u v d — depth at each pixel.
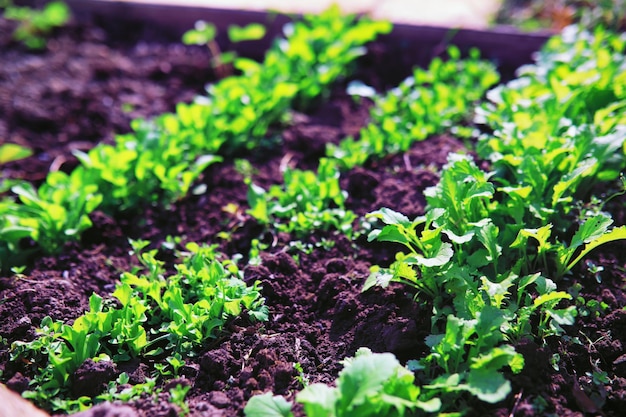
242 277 0.80
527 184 0.80
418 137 0.96
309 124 1.04
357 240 0.85
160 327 0.77
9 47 1.22
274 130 1.03
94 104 1.11
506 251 0.78
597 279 0.77
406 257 0.73
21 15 1.27
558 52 1.03
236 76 1.16
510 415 0.68
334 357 0.75
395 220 0.74
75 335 0.73
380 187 0.90
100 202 0.91
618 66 0.95
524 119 0.86
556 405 0.69
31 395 0.71
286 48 1.10
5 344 0.76
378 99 1.04
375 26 1.09
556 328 0.73
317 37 1.10
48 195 0.90
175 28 1.24
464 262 0.77
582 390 0.70
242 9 1.20
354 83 1.07
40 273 0.84
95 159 0.92
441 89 1.00
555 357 0.72
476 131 0.95
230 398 0.71
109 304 0.79
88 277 0.84
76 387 0.72
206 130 0.98
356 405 0.65
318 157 0.99
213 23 1.22
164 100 1.12
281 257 0.83
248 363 0.74
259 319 0.76
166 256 0.86
